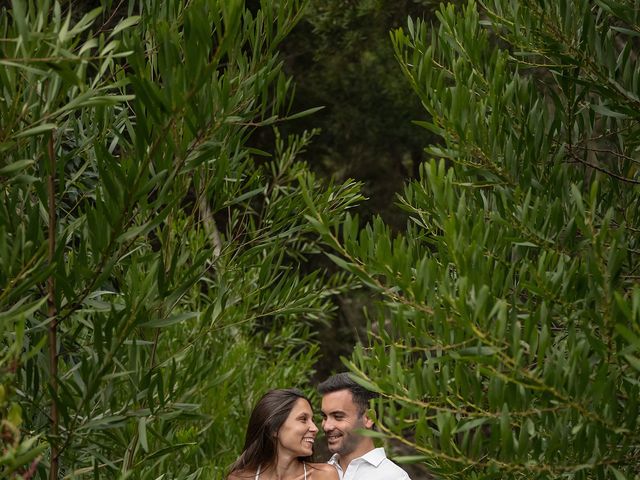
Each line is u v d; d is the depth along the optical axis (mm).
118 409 2398
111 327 2107
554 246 2223
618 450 1977
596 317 1936
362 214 10391
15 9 1681
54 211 2121
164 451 2371
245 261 2824
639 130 2551
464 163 2340
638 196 2576
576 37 2414
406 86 9234
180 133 2137
